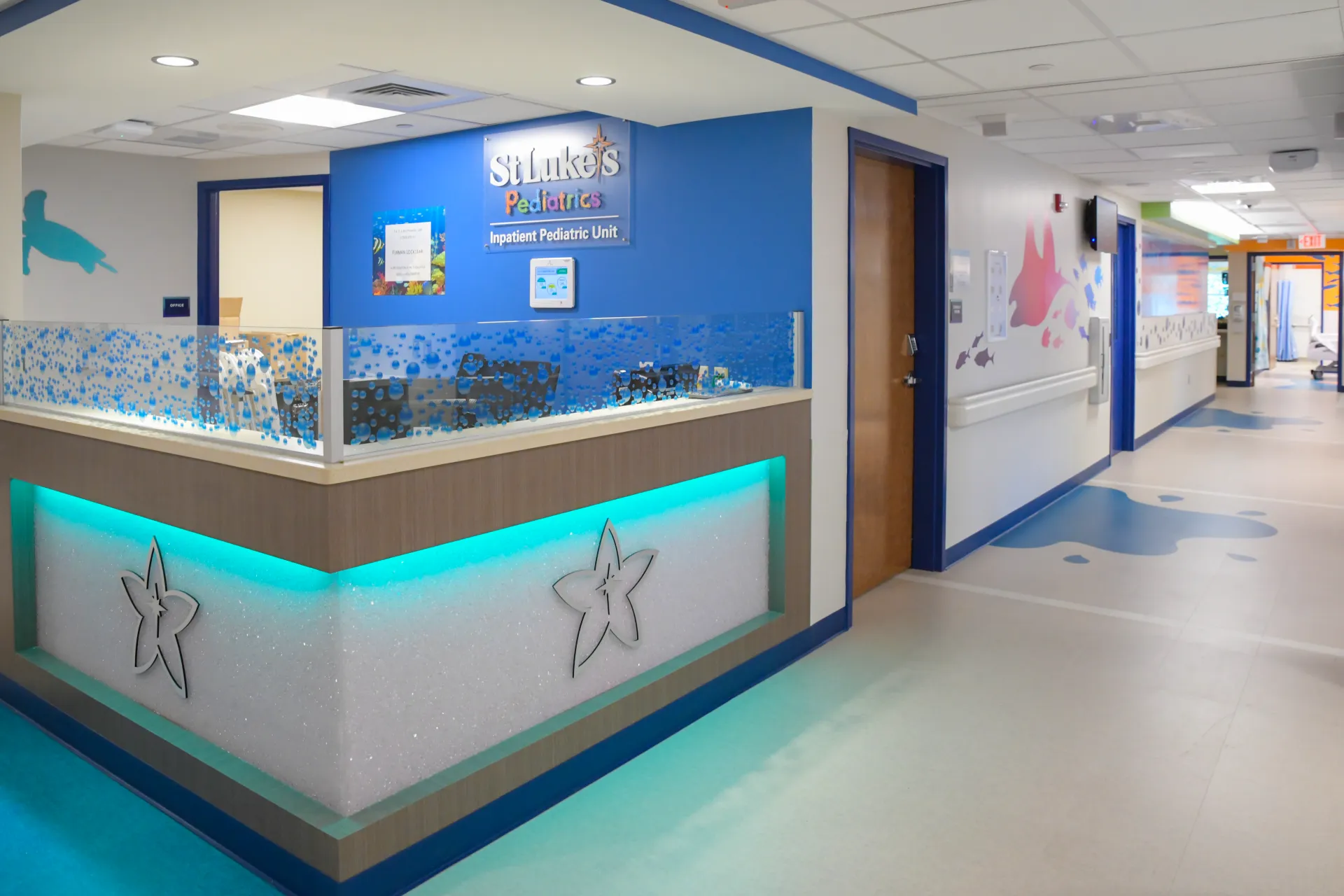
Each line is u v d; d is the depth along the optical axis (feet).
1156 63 14.05
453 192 19.01
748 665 14.07
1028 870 9.50
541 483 10.39
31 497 12.86
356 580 8.94
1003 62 13.84
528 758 10.45
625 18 10.44
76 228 21.72
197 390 9.95
